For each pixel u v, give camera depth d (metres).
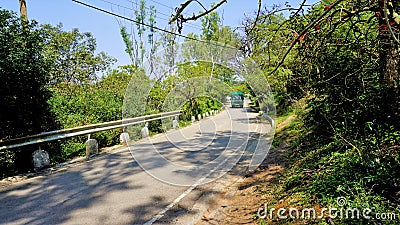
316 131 8.25
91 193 6.41
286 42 5.28
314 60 5.85
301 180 5.40
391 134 4.77
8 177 7.75
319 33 4.96
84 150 11.12
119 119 14.59
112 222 4.90
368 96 5.09
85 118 12.91
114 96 16.33
